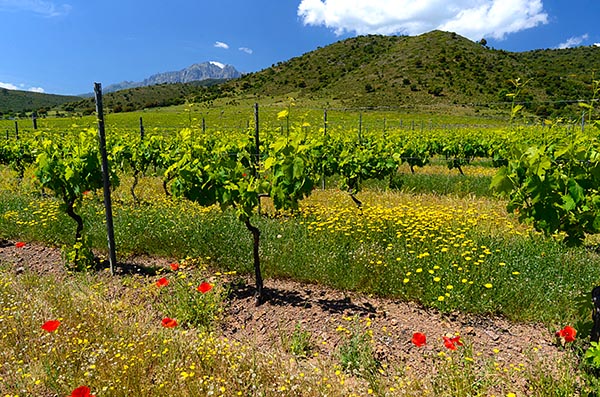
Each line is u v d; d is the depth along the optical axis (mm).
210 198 4812
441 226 5984
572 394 2908
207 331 4059
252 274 5391
